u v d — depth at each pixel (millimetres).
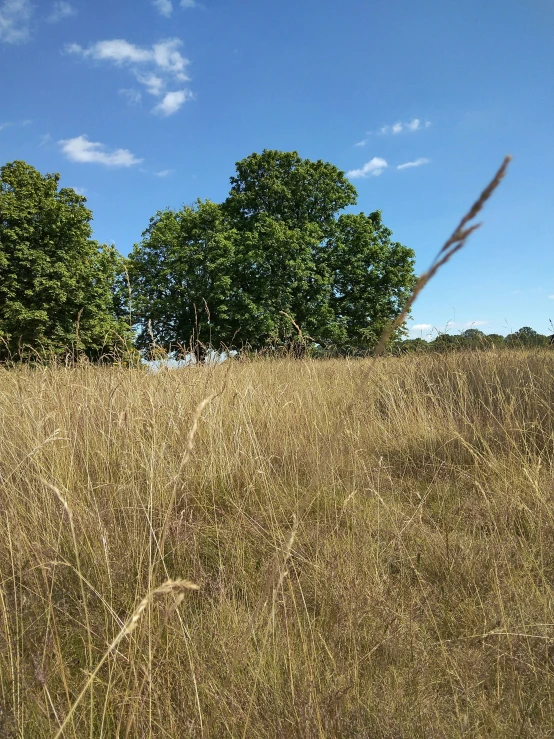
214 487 3498
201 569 2482
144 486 3260
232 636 1923
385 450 4316
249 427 4164
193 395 4238
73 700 1668
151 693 1605
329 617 2117
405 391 5633
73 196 23016
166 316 26891
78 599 2256
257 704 1618
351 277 28062
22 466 3203
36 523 2697
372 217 30000
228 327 24375
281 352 7777
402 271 28219
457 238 750
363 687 1735
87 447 3506
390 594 2262
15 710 1560
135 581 2336
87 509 2785
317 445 3799
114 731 1548
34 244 20906
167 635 1874
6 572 2375
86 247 22703
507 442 3787
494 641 1936
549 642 1859
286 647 1887
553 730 1517
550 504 2861
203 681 1725
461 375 5457
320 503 3277
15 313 19219
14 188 21734
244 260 25016
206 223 27734
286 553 1418
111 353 5012
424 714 1602
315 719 1503
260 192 28938
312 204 29438
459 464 3898
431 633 2066
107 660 1785
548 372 5031
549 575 2393
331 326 25391
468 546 2621
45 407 3914
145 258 28578
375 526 2926
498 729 1523
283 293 25266
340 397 4980
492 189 715
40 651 1922
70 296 20750
